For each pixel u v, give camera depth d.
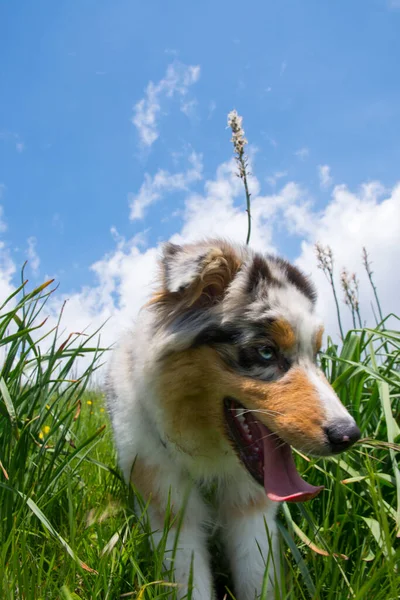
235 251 0.57
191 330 0.53
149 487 0.54
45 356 0.60
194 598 0.50
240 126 0.67
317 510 0.60
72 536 0.47
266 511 0.55
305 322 0.52
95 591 0.43
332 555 0.46
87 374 0.61
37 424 0.57
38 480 0.56
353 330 0.67
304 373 0.51
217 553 0.61
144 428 0.56
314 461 0.58
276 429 0.49
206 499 0.57
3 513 0.51
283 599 0.45
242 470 0.55
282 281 0.56
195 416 0.54
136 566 0.44
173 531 0.52
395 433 0.55
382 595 0.43
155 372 0.54
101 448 0.82
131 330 0.65
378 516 0.48
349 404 0.64
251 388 0.51
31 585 0.41
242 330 0.52
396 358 0.67
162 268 0.56
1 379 0.53
